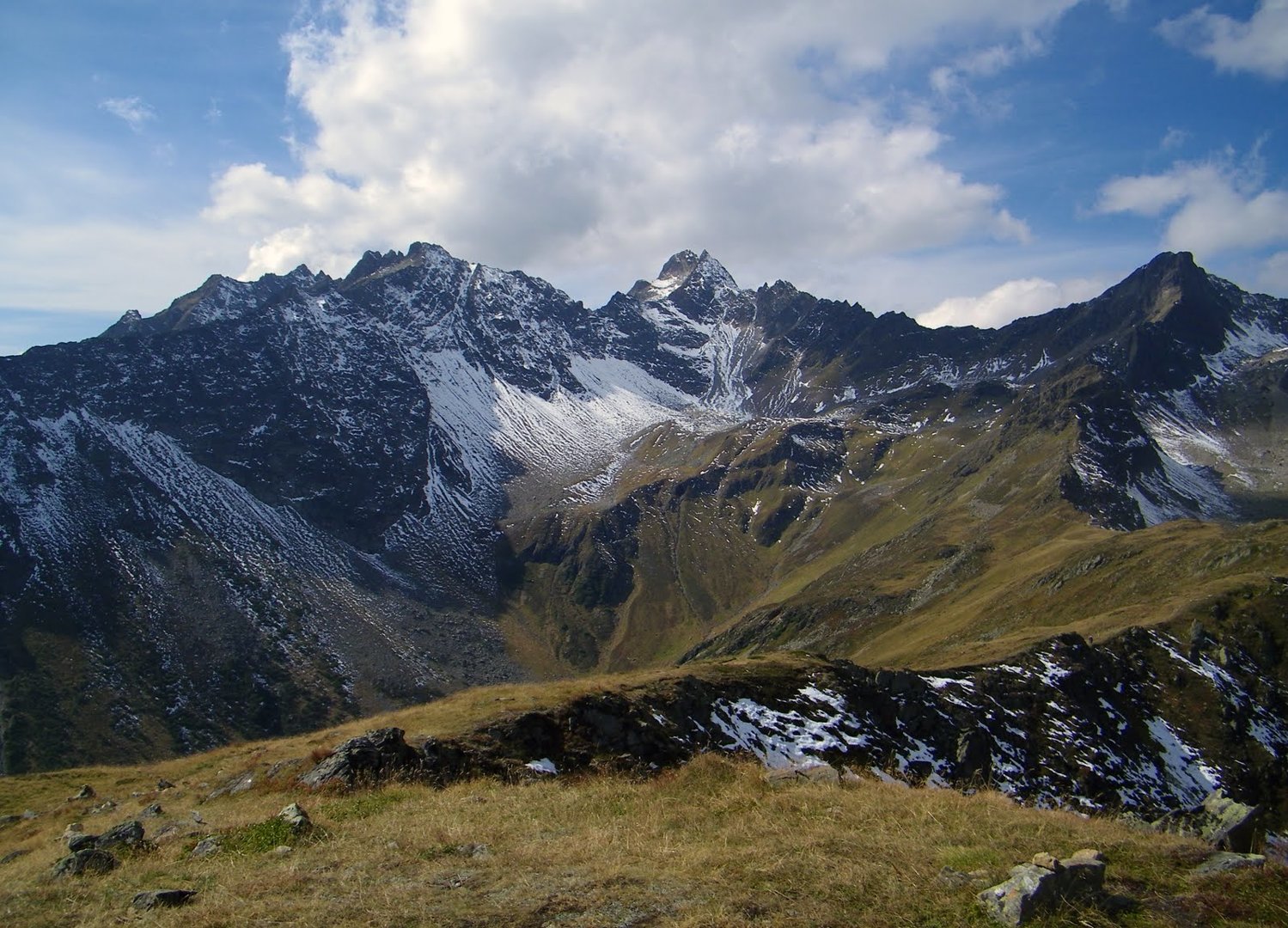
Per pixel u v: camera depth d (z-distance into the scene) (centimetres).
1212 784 7531
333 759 3212
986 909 1465
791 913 1487
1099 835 1898
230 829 2361
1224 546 13500
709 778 2736
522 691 4766
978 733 6112
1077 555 16325
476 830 2200
